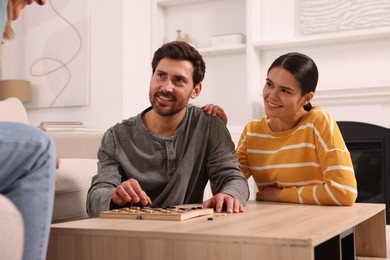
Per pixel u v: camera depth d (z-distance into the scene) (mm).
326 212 1337
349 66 3547
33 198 902
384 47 3459
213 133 1690
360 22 3451
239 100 3855
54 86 3984
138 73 3932
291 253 864
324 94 3486
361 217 1218
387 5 3400
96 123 3861
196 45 4004
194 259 933
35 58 4062
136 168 1620
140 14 3949
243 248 897
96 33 3857
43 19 4031
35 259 913
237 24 3887
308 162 1678
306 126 1677
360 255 1702
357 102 3432
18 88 3887
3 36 1148
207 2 3980
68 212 1708
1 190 896
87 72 3859
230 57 3889
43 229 921
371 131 3398
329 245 1125
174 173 1610
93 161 1963
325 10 3551
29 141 867
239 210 1350
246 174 1827
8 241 747
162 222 1114
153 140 1626
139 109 3943
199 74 1643
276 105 1663
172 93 1565
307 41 3508
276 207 1489
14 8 1210
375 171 3387
